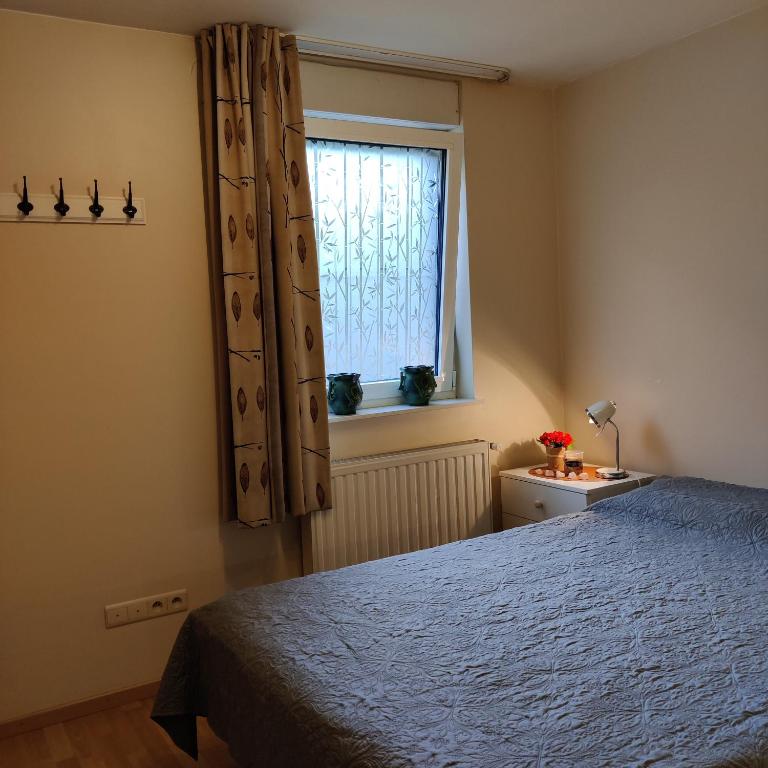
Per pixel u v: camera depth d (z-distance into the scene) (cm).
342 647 200
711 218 322
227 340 297
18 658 277
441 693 174
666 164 337
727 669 178
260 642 207
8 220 268
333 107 327
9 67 267
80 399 283
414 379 355
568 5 285
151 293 293
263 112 293
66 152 276
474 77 361
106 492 289
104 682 292
